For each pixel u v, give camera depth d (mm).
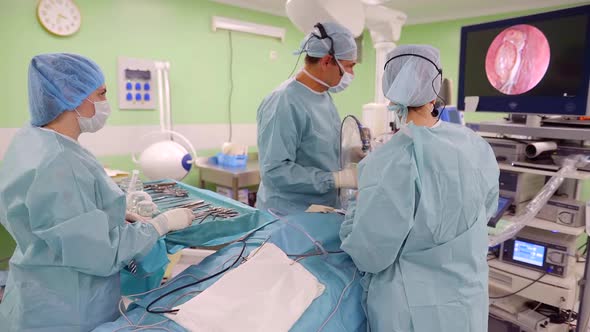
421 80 1074
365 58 4449
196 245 1254
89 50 2805
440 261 1033
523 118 2021
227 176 3203
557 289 1787
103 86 1122
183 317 926
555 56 1683
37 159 952
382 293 1051
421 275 1036
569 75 1647
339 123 1699
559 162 1753
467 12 3787
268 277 1065
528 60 1772
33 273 1004
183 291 1047
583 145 1796
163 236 1175
